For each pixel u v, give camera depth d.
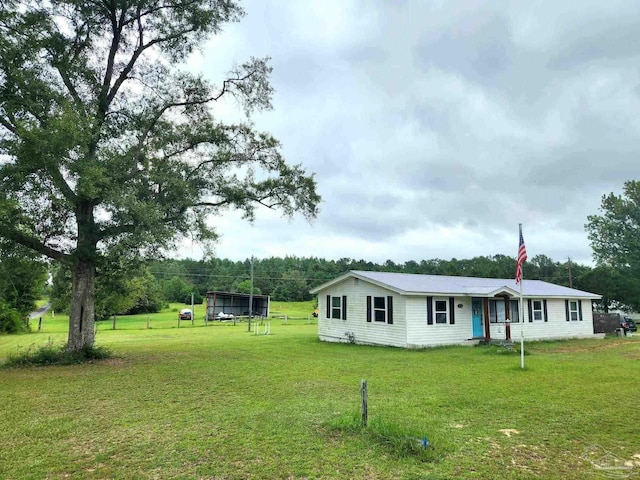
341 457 5.54
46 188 13.05
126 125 16.39
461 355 16.30
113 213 14.56
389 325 19.70
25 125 12.10
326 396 9.07
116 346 20.41
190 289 83.19
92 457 5.64
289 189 17.81
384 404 8.30
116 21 16.59
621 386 10.13
